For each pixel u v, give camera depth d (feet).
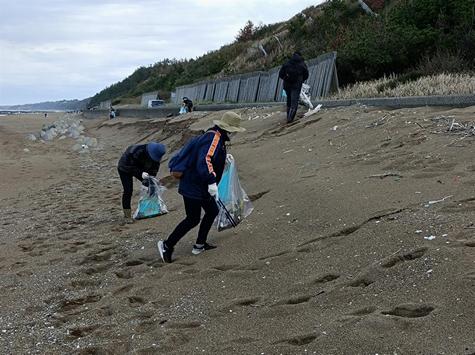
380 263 15.49
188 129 63.31
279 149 36.06
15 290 20.58
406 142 27.04
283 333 13.53
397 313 13.07
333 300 14.55
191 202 20.42
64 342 15.51
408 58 61.46
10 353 15.10
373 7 94.32
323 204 22.20
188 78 173.68
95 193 44.11
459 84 43.86
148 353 13.82
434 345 11.40
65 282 20.88
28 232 30.99
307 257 17.90
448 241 15.47
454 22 60.90
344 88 62.90
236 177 22.26
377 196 21.09
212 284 17.85
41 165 66.64
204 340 14.05
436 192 19.63
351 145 30.37
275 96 80.53
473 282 13.00
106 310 17.43
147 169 29.43
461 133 25.66
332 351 12.10
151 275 19.86
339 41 81.66
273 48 122.31
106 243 25.95
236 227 23.17
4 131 134.92
